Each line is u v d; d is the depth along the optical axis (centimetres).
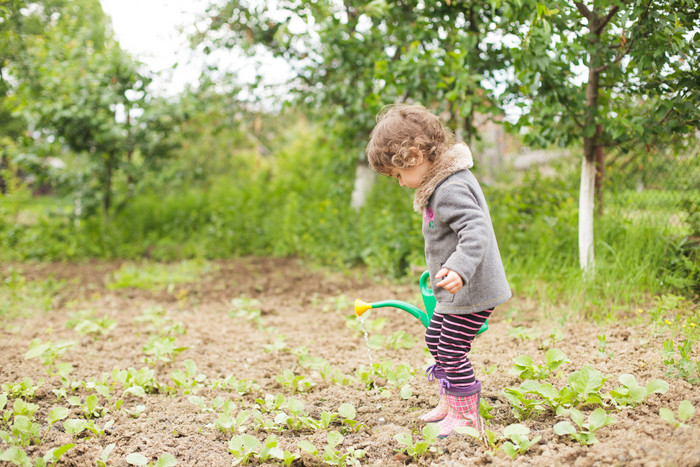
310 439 231
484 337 369
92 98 704
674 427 197
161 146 793
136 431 246
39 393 288
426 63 476
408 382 296
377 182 746
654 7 336
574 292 412
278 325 457
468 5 470
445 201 203
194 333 434
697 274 399
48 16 655
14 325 469
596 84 407
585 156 435
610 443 193
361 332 412
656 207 468
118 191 824
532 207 542
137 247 779
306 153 977
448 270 194
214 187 912
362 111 597
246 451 216
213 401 274
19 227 797
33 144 738
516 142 664
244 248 775
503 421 234
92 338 423
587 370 233
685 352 262
